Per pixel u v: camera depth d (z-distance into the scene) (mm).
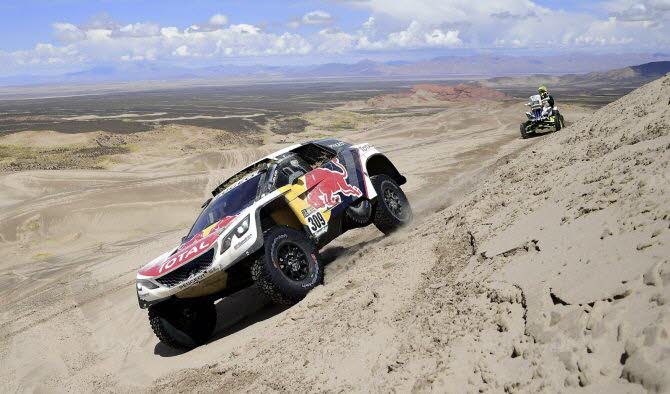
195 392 5145
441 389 3096
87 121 100500
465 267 4750
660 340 2324
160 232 21344
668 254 2811
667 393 2086
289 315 5992
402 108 142875
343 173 7828
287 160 7477
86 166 50188
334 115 105438
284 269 6316
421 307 4355
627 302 2688
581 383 2461
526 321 3164
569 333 2797
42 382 7059
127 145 64688
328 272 7422
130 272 13500
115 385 6258
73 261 18141
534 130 24188
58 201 26625
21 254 20672
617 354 2461
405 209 8391
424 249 6113
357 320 4836
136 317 9078
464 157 21828
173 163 41875
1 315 11828
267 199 6668
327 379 4039
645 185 3734
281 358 4898
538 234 4285
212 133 73438
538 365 2746
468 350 3291
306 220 7043
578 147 6945
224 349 6129
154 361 6730
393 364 3656
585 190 4590
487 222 5684
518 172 7883
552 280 3350
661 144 4555
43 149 62125
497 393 2793
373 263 6754
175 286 6355
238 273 6664
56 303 11789
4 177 37281
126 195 26719
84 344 8305
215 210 7152
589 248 3461
